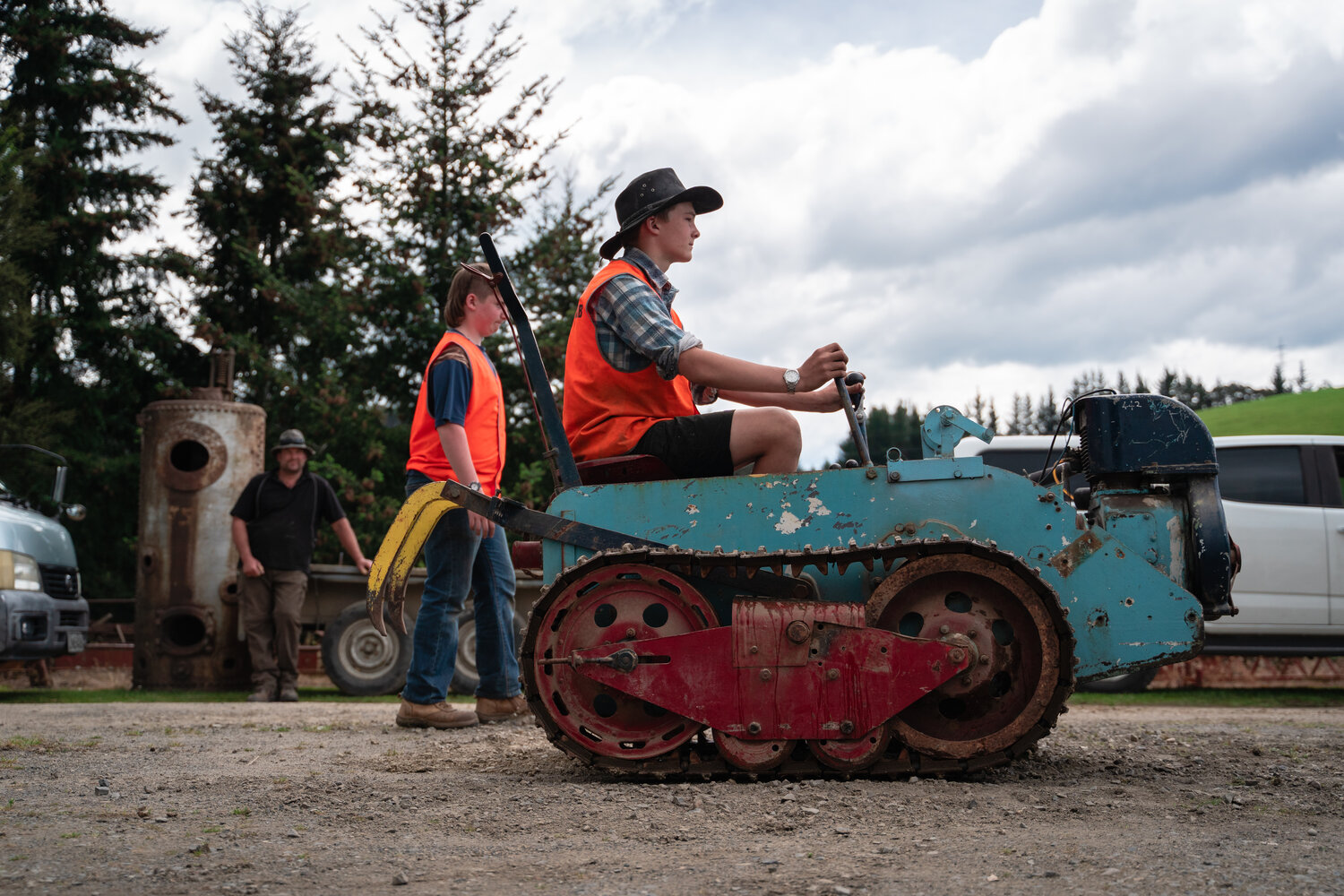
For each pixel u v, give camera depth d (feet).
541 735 15.75
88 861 7.57
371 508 47.85
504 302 12.43
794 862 7.41
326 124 82.02
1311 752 13.69
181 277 76.74
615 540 11.41
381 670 27.81
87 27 76.84
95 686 34.96
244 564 26.91
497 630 17.48
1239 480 29.09
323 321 51.78
